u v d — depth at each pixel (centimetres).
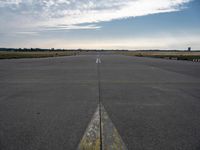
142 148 223
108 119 319
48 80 774
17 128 281
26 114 345
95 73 1019
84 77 862
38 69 1242
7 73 1015
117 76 897
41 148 223
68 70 1180
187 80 775
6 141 241
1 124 297
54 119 319
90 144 232
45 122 305
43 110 369
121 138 249
